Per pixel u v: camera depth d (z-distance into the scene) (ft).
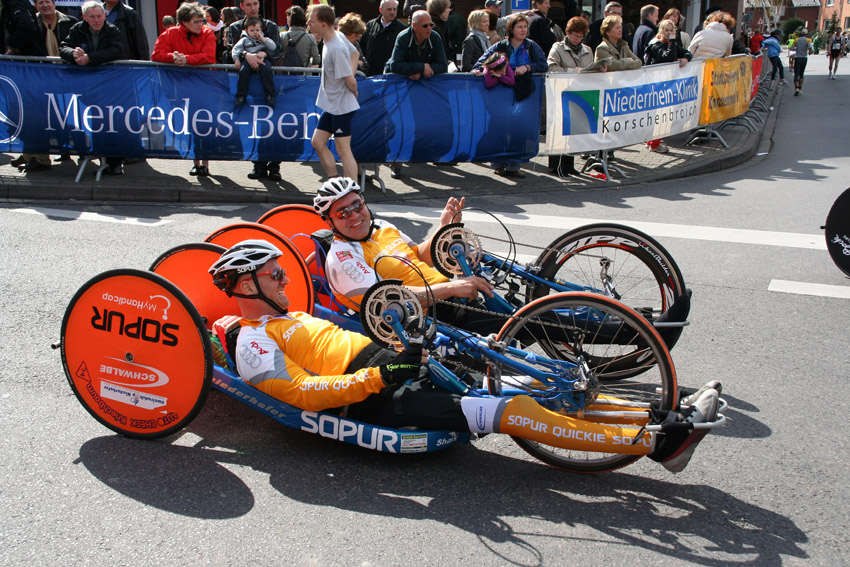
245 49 27.71
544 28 34.04
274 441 11.40
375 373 9.84
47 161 30.01
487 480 10.41
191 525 9.29
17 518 9.39
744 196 28.27
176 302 10.48
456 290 11.96
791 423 11.97
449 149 29.45
